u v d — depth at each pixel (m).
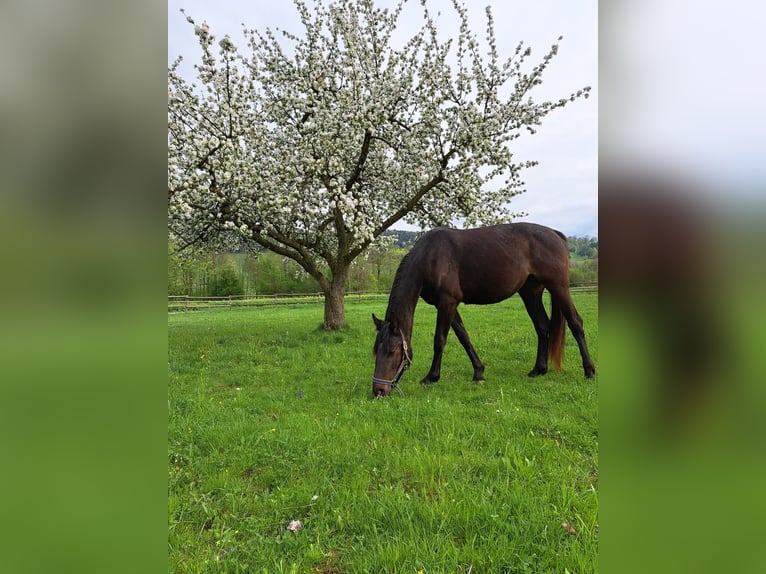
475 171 8.64
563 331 5.29
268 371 6.12
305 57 9.47
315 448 3.19
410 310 5.14
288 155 8.89
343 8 8.76
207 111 8.27
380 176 10.23
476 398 4.48
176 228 9.56
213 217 8.77
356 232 8.22
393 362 4.62
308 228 10.23
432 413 3.87
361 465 2.88
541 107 8.37
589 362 5.18
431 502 2.42
